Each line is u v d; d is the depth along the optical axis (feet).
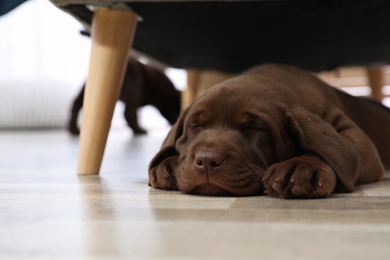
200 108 2.16
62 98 8.66
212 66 3.89
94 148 2.66
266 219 1.60
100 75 2.61
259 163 2.06
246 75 2.42
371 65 3.95
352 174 2.03
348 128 2.29
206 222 1.58
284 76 2.48
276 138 2.09
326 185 1.89
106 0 2.51
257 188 2.00
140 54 3.48
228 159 1.97
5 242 1.45
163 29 3.06
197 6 2.72
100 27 2.59
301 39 3.26
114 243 1.42
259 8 2.77
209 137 2.04
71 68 9.58
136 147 4.64
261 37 3.22
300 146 2.13
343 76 7.01
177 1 2.60
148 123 10.06
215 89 2.22
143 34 3.15
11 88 8.54
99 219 1.65
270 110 2.11
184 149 2.18
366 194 1.97
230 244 1.39
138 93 6.39
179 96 6.59
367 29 3.09
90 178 2.53
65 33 9.55
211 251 1.32
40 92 8.52
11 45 9.65
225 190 1.98
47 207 1.83
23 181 2.46
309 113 2.17
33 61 9.65
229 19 2.91
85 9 2.62
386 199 1.86
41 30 9.59
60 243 1.43
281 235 1.45
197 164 1.98
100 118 2.64
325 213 1.66
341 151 2.04
